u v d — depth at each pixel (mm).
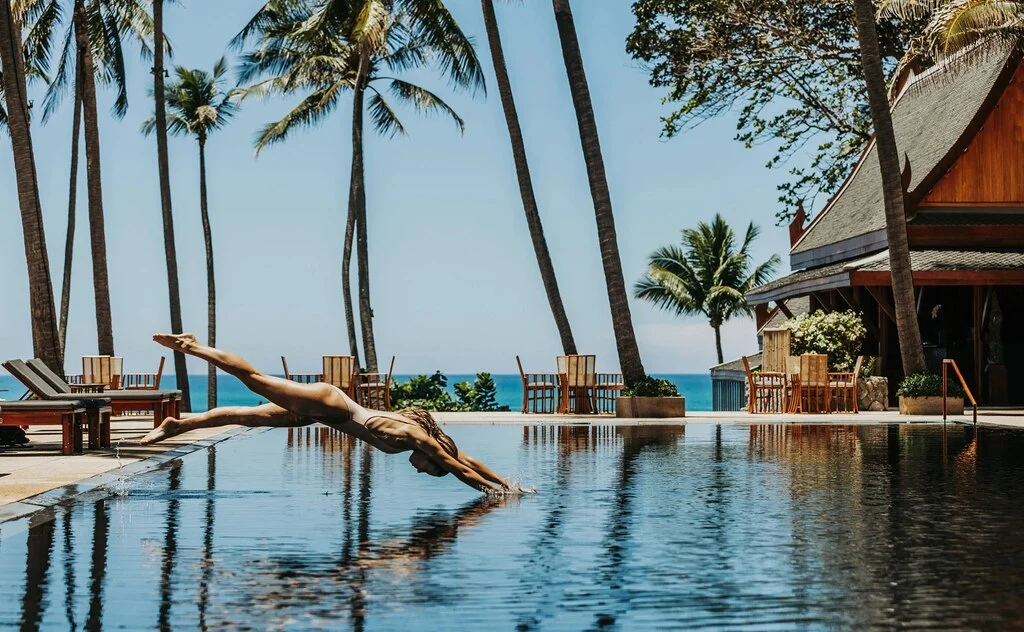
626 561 6012
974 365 27578
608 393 23656
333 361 23672
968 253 27734
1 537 6773
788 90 39531
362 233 33750
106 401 13766
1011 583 5449
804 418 21188
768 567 5848
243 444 15188
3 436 14141
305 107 37719
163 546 6457
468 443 15102
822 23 37469
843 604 4973
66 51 30578
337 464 11867
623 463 11961
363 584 5379
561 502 8555
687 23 37781
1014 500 8727
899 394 23219
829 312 30906
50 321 17719
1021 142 28969
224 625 4547
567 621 4641
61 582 5402
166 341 9188
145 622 4594
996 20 24938
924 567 5863
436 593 5172
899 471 11047
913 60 32219
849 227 32406
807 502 8578
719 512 7969
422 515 7805
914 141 33469
